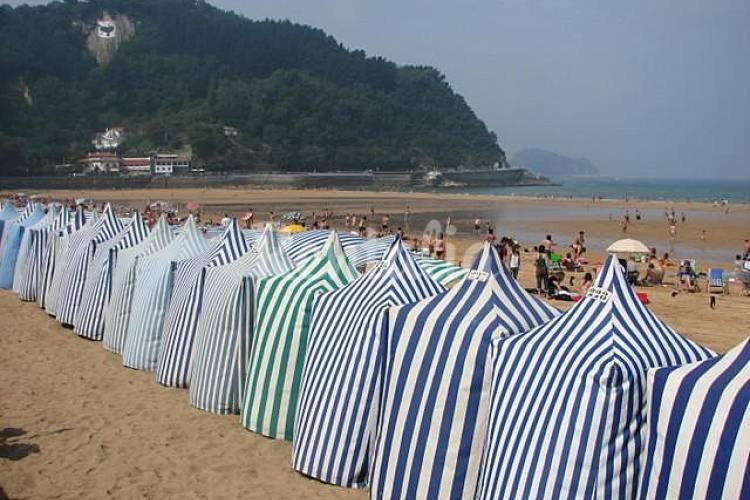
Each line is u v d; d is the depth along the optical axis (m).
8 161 109.69
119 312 10.28
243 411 7.52
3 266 15.27
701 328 13.93
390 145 162.38
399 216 55.75
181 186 114.12
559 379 4.79
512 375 5.11
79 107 143.75
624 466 4.54
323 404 6.35
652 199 94.56
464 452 5.39
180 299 8.95
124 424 7.60
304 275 7.53
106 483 6.26
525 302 5.88
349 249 11.68
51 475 6.39
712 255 31.77
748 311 16.06
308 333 7.18
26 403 8.18
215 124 138.38
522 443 4.82
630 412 4.57
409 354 5.74
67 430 7.42
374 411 6.18
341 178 130.25
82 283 11.60
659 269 21.03
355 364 6.23
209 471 6.52
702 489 4.14
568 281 20.98
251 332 7.82
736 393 4.16
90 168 118.75
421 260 9.31
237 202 74.62
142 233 11.59
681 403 4.38
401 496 5.61
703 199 99.19
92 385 8.87
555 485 4.58
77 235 12.44
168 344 8.89
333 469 6.23
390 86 183.75
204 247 10.24
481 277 5.91
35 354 10.17
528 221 51.69
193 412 7.95
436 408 5.52
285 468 6.60
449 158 171.75
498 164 183.50
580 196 107.06
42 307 13.22
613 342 4.88
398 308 5.97
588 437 4.55
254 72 170.75
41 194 86.94
